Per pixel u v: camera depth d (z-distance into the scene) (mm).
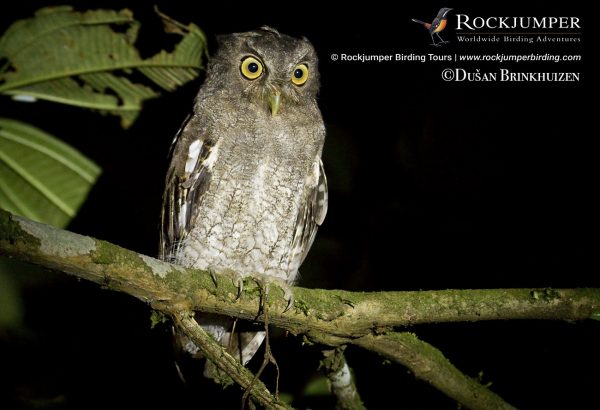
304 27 10859
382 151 10906
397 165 10898
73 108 8516
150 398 10023
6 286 9625
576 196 10445
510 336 9562
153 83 8062
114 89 7926
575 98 10453
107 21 7105
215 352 5531
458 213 10750
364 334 6145
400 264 10664
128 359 10172
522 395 9125
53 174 8039
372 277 10586
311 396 9320
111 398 9914
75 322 10078
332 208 10867
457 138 10625
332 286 10500
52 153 7879
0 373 9625
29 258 4578
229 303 5812
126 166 8875
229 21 10039
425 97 10742
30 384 9688
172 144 8305
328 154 10766
